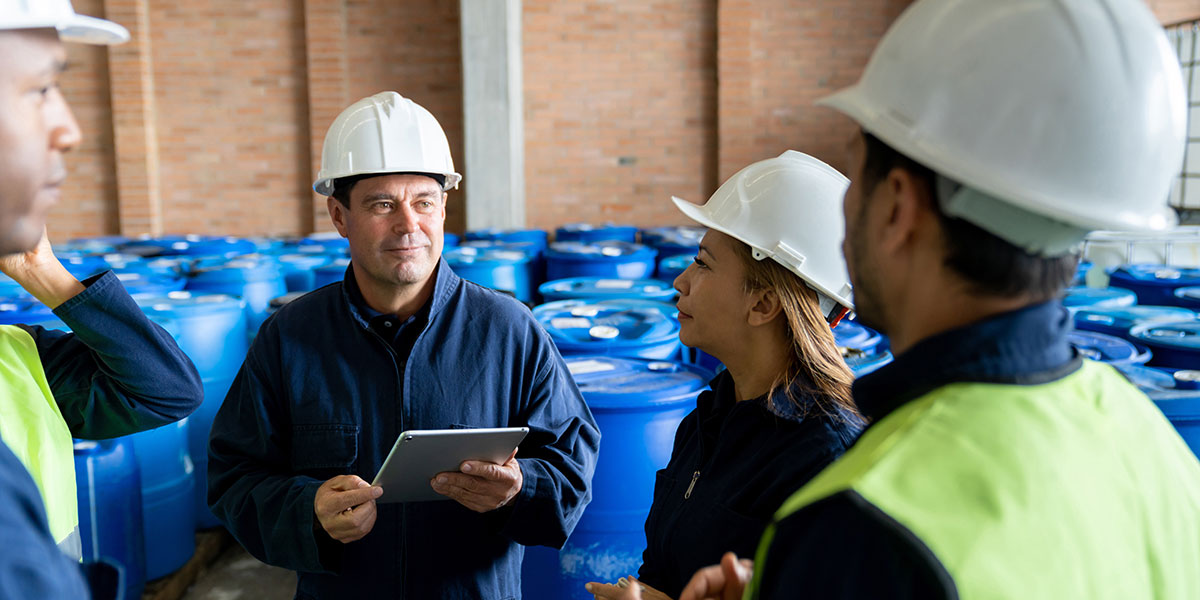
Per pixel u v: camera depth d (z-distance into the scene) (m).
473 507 1.70
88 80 9.12
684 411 2.54
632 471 2.45
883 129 0.77
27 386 1.46
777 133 9.28
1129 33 0.73
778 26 9.16
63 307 1.58
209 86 9.27
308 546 1.70
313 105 9.16
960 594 0.60
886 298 0.82
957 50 0.75
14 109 0.73
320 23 9.06
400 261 1.89
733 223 1.45
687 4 9.27
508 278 5.48
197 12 9.16
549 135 9.43
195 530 3.98
